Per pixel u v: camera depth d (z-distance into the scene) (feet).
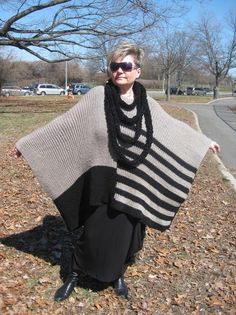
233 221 11.30
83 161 6.86
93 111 6.72
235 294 7.64
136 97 6.79
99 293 7.49
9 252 8.83
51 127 7.00
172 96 116.16
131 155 6.74
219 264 8.75
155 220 7.13
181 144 7.11
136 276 8.11
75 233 9.85
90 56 44.47
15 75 112.78
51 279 7.88
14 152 7.38
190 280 8.09
